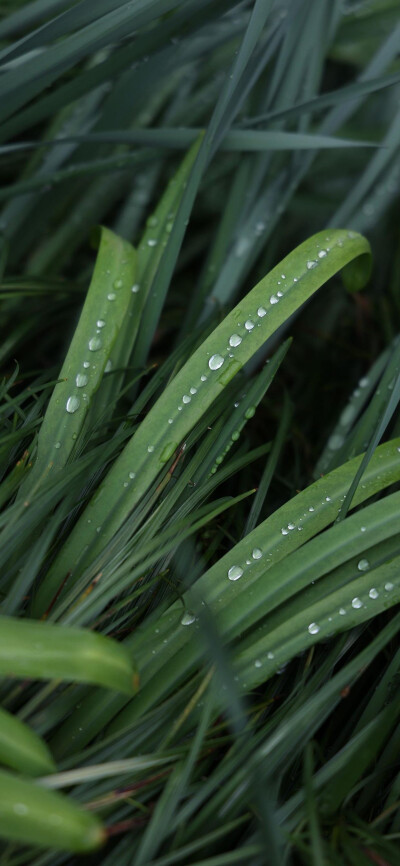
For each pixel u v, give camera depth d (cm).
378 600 45
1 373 57
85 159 57
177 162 65
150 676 44
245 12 59
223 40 55
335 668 47
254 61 51
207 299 54
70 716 43
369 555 46
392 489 49
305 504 46
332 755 46
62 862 42
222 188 66
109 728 44
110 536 45
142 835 43
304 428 58
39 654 40
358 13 61
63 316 58
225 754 45
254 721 44
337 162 66
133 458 46
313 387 59
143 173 62
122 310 48
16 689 42
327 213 65
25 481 46
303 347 63
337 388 60
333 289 65
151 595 46
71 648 40
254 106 59
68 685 43
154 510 47
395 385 46
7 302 57
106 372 49
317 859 40
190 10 49
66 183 58
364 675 48
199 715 44
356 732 45
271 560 45
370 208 59
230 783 43
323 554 45
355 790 44
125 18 48
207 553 47
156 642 44
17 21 50
